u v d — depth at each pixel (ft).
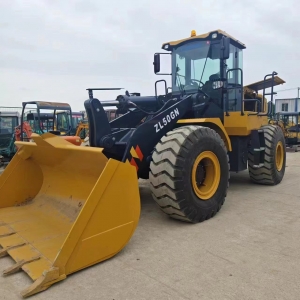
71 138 14.17
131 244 10.23
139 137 11.90
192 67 16.74
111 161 8.89
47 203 12.38
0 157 35.09
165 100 16.35
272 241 10.37
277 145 19.06
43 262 8.45
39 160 12.74
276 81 22.35
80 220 8.29
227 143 14.89
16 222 11.17
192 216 11.84
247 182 20.13
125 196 9.32
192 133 11.91
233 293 7.40
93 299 7.28
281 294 7.33
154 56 17.43
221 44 14.33
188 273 8.35
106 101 13.00
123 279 8.10
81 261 8.38
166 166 11.30
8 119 37.68
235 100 17.74
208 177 12.92
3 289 7.70
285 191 17.53
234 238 10.65
